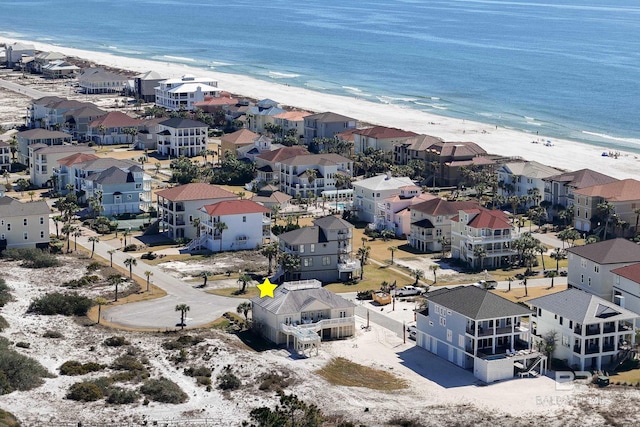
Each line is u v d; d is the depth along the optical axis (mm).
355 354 174000
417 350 176375
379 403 153375
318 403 152250
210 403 151250
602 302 169875
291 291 182625
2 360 158125
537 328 174500
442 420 147000
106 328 184000
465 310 167250
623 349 168500
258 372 163000
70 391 153125
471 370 167625
